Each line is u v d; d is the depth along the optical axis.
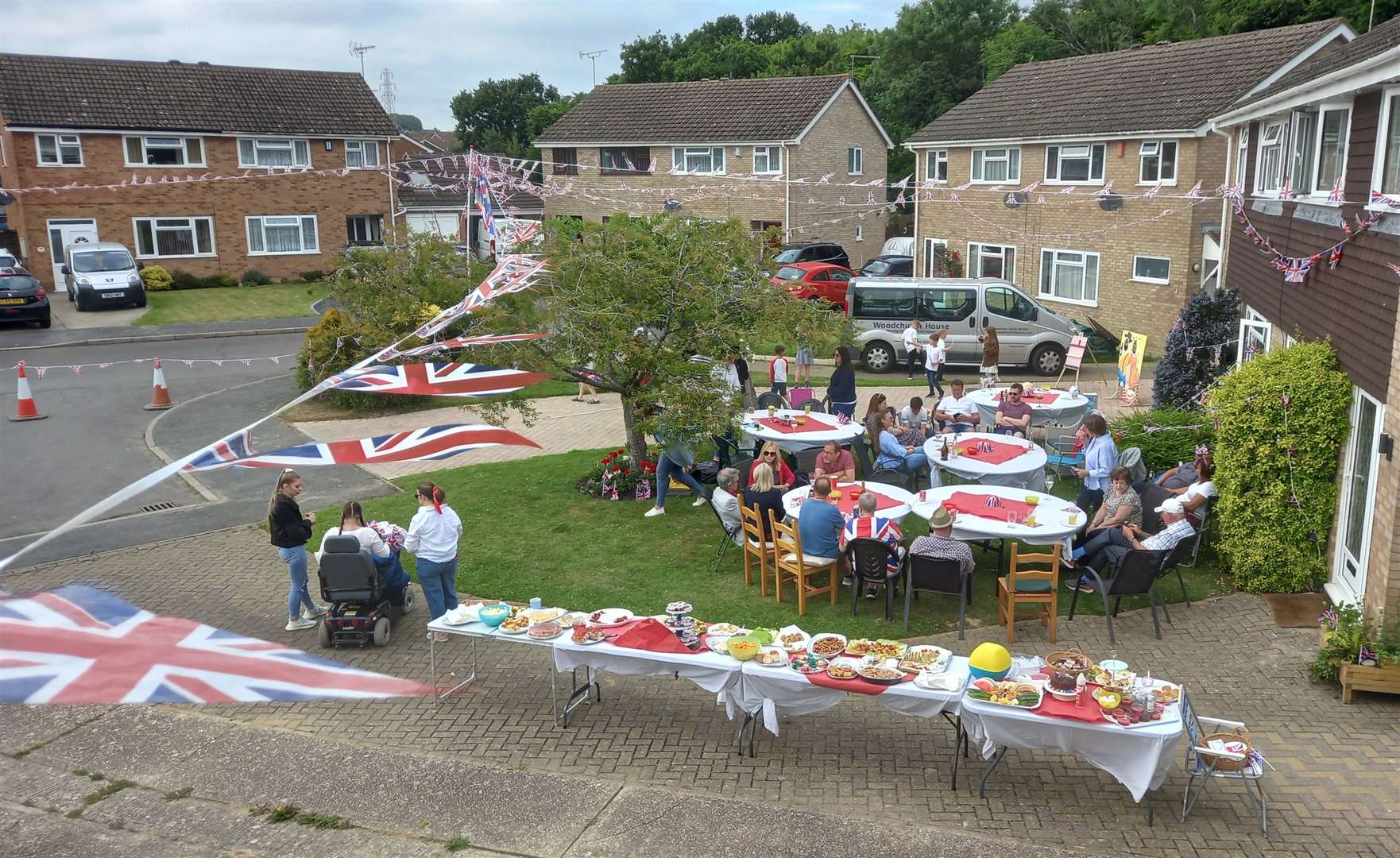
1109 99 28.16
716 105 40.69
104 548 12.88
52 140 34.50
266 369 24.81
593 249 13.33
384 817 7.15
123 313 32.00
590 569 11.80
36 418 19.89
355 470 16.47
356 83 41.19
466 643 10.05
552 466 16.23
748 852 6.55
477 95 79.06
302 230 39.19
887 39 53.38
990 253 31.12
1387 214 9.07
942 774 7.54
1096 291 27.92
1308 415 10.20
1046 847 6.53
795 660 7.73
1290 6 33.75
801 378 23.02
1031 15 51.88
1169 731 6.62
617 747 8.02
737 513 11.55
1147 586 9.62
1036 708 6.90
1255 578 10.69
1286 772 7.38
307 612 10.66
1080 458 14.13
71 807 7.43
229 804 7.41
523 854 6.66
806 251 34.06
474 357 12.98
